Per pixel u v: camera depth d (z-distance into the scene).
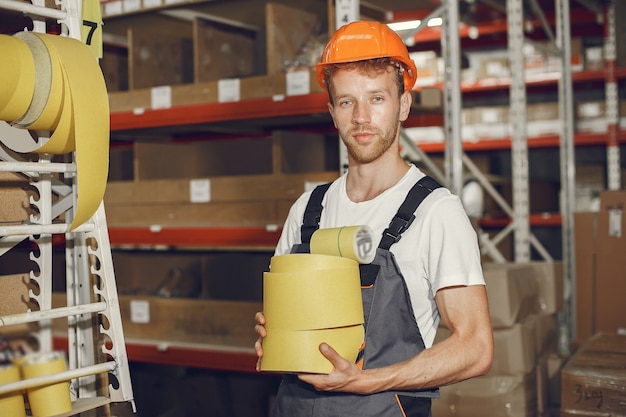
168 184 3.48
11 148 1.61
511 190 4.98
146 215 3.53
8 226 1.45
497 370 2.91
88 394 1.80
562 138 4.65
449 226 1.55
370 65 1.59
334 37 1.67
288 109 3.06
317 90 2.99
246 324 3.26
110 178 4.21
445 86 3.34
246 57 3.76
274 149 3.29
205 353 3.23
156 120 3.39
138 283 3.96
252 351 3.15
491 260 4.83
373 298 1.55
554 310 3.47
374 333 1.54
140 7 3.32
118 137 4.12
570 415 2.53
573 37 5.21
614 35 5.09
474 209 4.64
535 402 3.09
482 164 5.25
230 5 3.32
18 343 2.57
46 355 1.53
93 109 1.41
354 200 1.72
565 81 4.62
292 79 3.05
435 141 5.38
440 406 2.98
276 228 3.19
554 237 5.73
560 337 4.43
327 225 1.74
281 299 1.45
